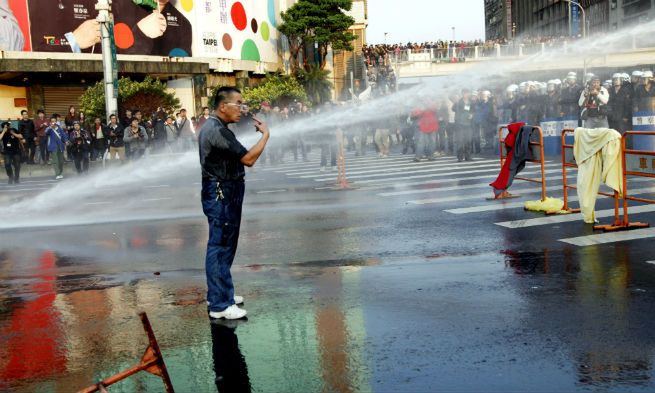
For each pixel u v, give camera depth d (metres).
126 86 30.34
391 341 4.70
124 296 6.30
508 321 5.01
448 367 4.18
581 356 4.27
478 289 5.93
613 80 17.20
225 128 5.30
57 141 21.55
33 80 34.75
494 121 22.56
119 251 8.62
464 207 10.85
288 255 7.82
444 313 5.28
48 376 4.36
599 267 6.51
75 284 6.89
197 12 42.34
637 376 3.93
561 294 5.66
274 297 6.00
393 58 47.47
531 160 10.88
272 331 5.06
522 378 3.97
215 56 43.97
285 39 58.06
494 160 19.30
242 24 47.84
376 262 7.22
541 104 20.70
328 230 9.35
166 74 39.44
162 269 7.44
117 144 21.16
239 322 5.32
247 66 47.97
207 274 5.47
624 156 8.26
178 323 5.38
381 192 13.43
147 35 38.72
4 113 34.28
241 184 5.49
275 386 4.04
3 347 4.97
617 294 5.58
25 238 10.02
